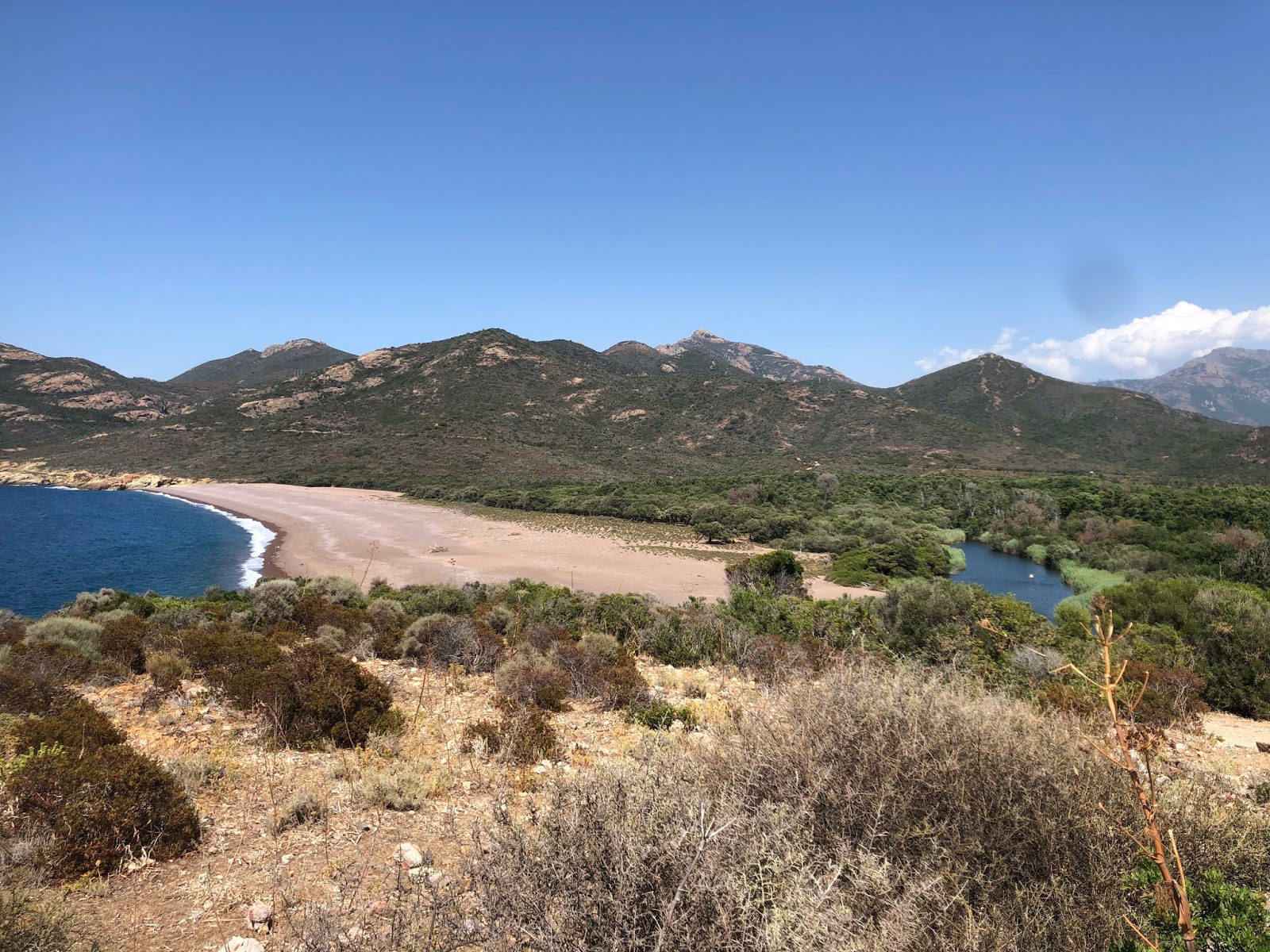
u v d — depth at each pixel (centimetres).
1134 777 211
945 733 302
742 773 309
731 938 215
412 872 359
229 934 307
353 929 294
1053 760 295
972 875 257
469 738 607
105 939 299
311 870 368
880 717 315
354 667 679
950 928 233
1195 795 331
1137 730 290
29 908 290
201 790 480
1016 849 271
